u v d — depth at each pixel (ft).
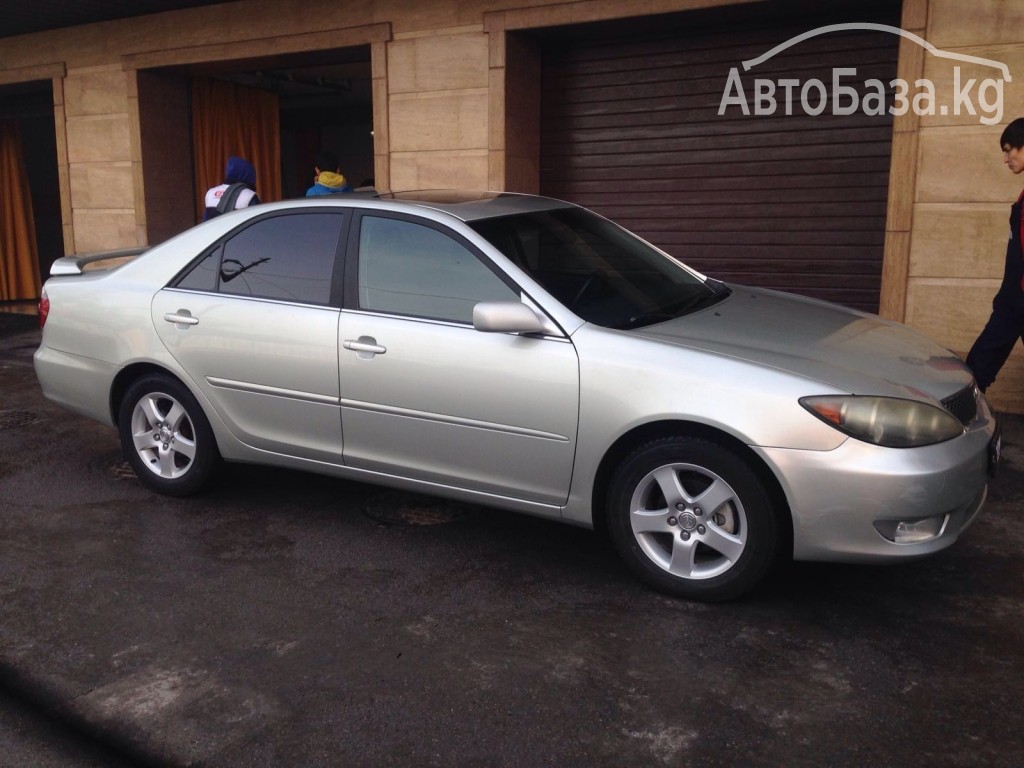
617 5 24.09
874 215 23.57
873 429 11.27
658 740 9.56
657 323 13.32
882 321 14.98
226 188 24.50
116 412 17.33
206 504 16.62
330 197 15.48
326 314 14.64
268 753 9.48
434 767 9.21
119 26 33.86
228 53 31.55
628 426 12.28
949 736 9.53
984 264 21.42
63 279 17.75
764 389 11.60
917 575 13.29
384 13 28.12
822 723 9.78
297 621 12.24
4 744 9.68
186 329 15.88
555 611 12.39
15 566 14.08
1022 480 17.03
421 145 28.14
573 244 14.94
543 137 28.04
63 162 36.68
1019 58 20.35
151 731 9.88
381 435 14.35
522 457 13.20
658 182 26.32
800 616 12.13
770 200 24.77
